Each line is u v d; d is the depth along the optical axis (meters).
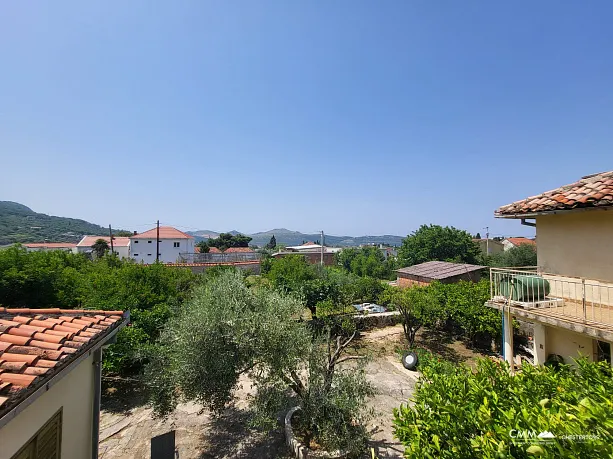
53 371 3.22
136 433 7.34
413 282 20.80
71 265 17.56
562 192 6.95
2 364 3.04
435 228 37.19
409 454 2.56
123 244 46.28
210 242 61.06
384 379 10.60
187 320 6.77
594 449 1.81
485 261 34.34
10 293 10.67
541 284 6.65
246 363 6.63
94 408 4.90
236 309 6.85
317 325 14.62
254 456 6.53
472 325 12.83
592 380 3.35
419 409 3.09
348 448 5.97
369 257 42.62
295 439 6.52
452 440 2.58
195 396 6.46
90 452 4.81
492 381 3.63
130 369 10.29
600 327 5.12
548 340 7.12
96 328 4.57
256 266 36.28
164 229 47.69
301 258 22.53
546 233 7.39
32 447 3.36
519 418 2.43
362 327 15.97
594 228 6.34
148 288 11.90
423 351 12.80
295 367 6.84
